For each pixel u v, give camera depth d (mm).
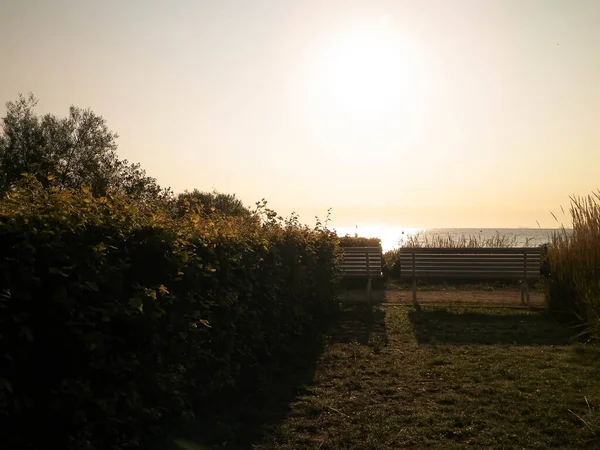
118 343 3637
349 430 4633
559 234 9812
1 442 2877
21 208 3174
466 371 6363
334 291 10930
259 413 5023
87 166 18812
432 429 4598
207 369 4988
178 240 4277
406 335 8570
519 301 11906
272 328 6941
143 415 3834
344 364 6844
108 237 3527
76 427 3217
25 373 2961
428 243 19266
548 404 5141
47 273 3035
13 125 21391
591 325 7836
